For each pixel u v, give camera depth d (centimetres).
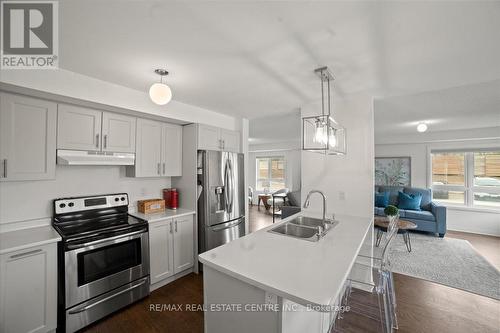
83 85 208
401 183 575
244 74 205
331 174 278
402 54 167
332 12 123
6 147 171
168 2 115
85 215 230
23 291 157
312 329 149
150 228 235
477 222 491
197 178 291
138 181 282
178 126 301
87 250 185
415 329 195
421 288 263
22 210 198
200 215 291
